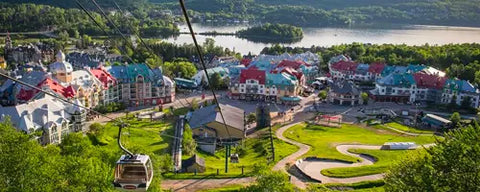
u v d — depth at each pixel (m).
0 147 46.91
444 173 41.47
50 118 109.38
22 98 134.38
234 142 119.31
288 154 106.69
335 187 81.00
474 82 192.25
